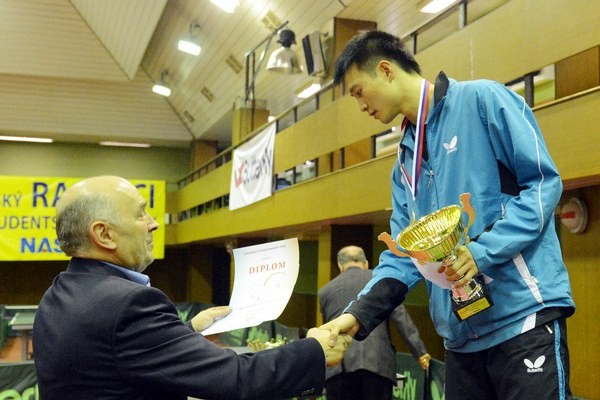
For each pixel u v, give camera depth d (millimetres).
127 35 12805
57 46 14344
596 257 4363
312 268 15383
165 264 19469
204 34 12133
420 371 5523
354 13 8805
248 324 1782
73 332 1577
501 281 1598
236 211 11516
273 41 10680
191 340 1599
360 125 6902
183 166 19359
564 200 4688
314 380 1684
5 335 13008
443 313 1774
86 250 1732
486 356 1665
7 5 13367
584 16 3861
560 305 1560
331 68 8984
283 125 14852
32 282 17828
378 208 6387
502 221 1542
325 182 7730
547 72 6164
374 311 1863
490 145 1691
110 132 17281
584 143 3811
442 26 8898
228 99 14195
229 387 1554
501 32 4656
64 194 1785
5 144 18094
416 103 1845
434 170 1791
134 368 1556
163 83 15516
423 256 1535
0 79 15758
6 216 12516
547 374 1513
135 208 1781
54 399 1588
